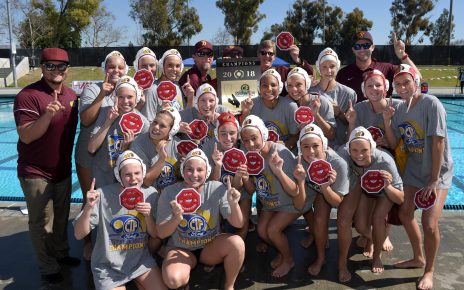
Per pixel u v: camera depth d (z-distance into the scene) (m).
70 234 4.92
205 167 3.46
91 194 3.26
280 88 4.30
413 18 50.41
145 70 4.45
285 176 3.61
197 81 5.71
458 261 4.15
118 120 4.01
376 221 3.89
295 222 5.24
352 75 5.20
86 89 4.23
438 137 3.54
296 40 48.72
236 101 5.30
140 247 3.55
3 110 18.39
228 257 3.49
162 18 43.66
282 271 3.96
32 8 41.81
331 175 3.55
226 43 51.12
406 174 3.92
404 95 3.74
